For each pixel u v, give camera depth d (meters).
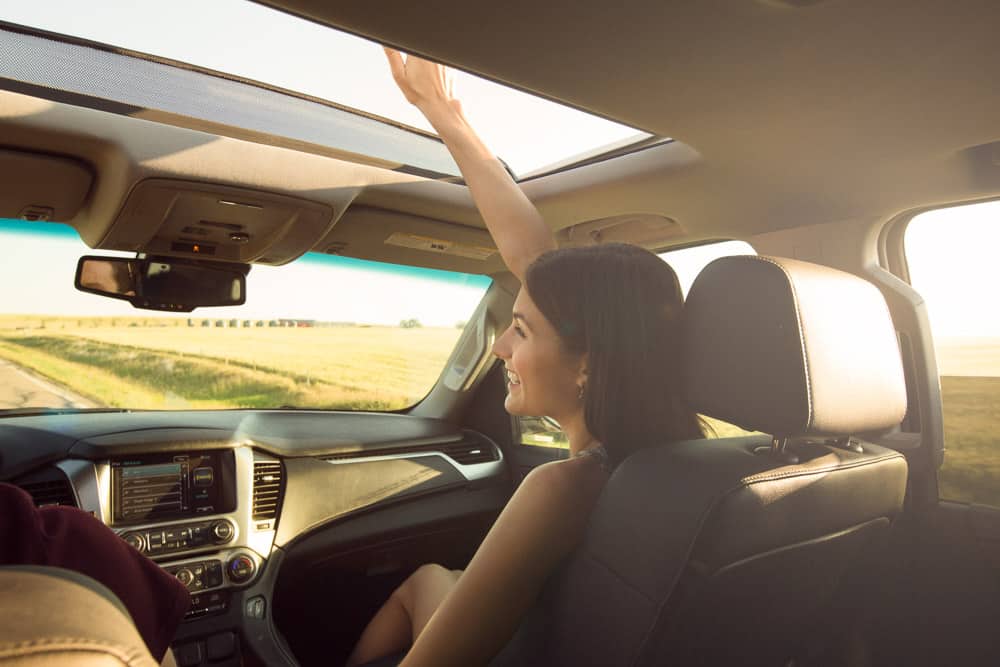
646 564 0.96
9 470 2.16
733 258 1.09
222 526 2.42
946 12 1.25
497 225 1.60
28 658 0.29
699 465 1.00
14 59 1.80
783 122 1.77
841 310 1.08
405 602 1.72
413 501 2.99
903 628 2.35
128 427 2.50
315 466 2.75
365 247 2.90
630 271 1.15
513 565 1.03
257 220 2.36
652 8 1.25
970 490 2.28
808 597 1.19
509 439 3.52
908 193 2.23
